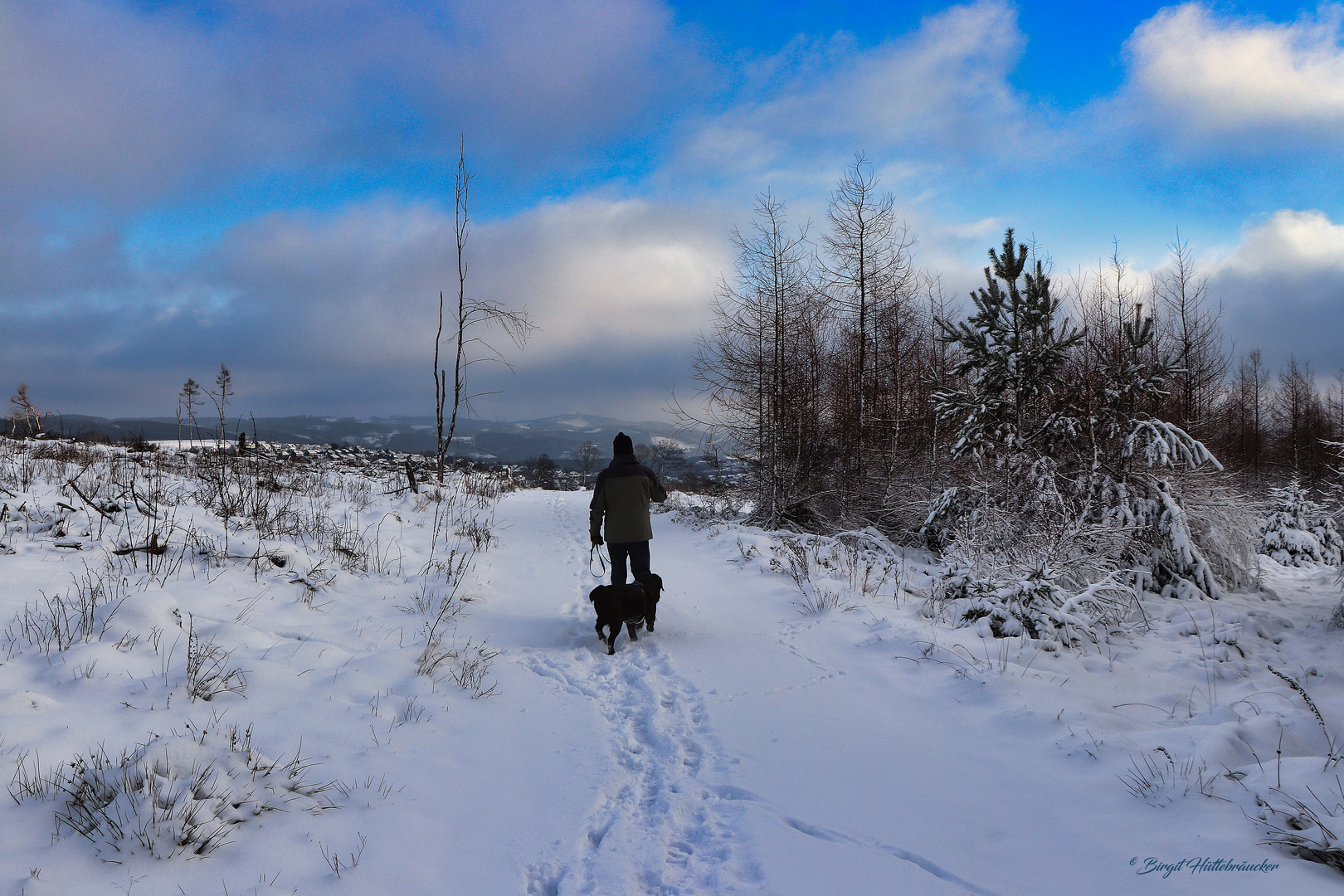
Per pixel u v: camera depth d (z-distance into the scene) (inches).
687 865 114.0
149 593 184.9
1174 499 374.3
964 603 261.9
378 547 342.6
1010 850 114.7
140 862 96.3
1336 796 115.4
